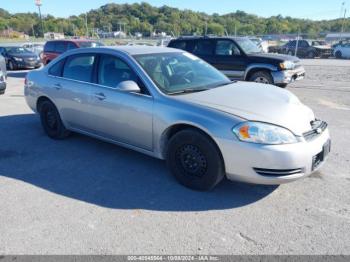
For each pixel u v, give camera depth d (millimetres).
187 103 3627
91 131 4812
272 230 2941
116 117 4262
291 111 3510
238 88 4195
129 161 4559
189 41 10891
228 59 10148
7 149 5062
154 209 3312
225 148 3314
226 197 3535
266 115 3355
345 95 9641
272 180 3211
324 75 15016
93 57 4684
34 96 5602
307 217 3139
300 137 3246
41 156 4762
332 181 3869
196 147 3553
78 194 3631
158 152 3947
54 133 5484
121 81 4234
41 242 2791
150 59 4316
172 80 4137
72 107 4922
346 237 2832
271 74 9492
